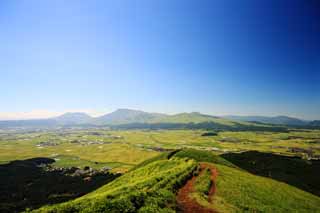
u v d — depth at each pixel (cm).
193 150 10631
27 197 10975
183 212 2602
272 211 3222
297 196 4900
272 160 12188
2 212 8856
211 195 3478
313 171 10544
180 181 4028
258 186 4875
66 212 2317
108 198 2688
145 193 2809
